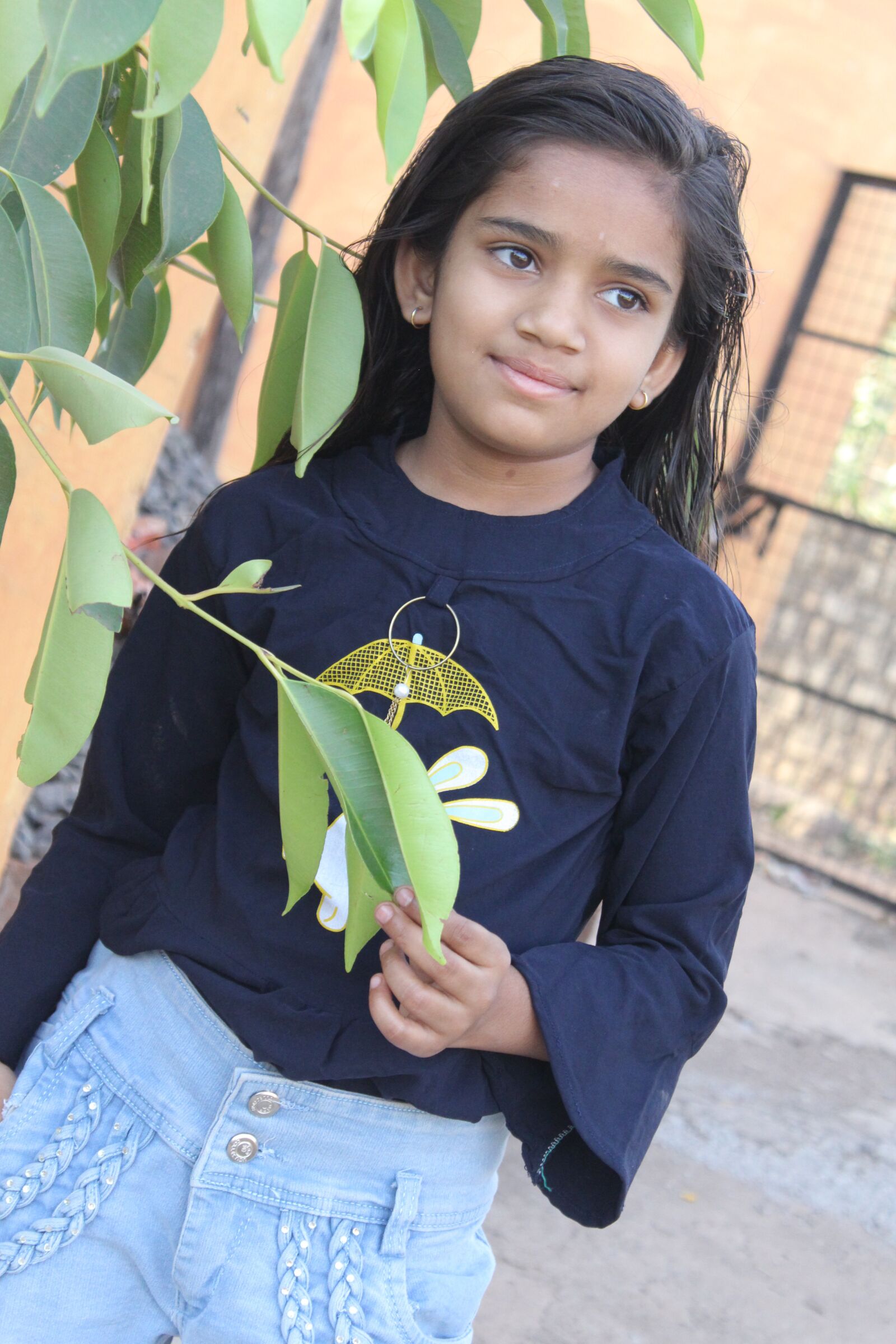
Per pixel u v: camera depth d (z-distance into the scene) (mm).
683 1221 2301
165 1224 913
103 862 1064
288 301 866
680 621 921
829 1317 2119
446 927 806
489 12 4699
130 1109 927
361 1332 875
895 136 5176
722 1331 2000
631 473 1135
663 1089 938
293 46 2711
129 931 964
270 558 976
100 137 759
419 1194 915
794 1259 2271
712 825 946
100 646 643
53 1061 958
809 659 5676
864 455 5766
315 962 903
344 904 902
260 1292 877
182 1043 921
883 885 4973
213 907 932
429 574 932
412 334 1083
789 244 5277
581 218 880
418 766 637
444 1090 906
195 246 1014
